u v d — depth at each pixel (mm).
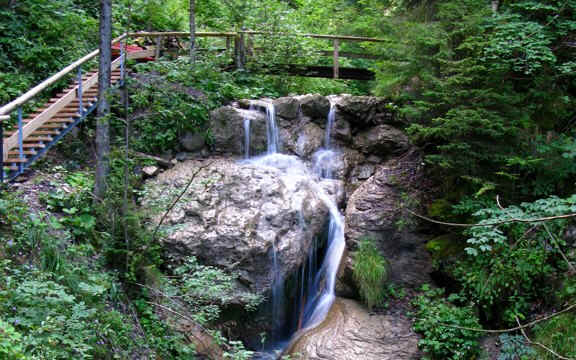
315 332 7738
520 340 6906
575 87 9031
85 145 9172
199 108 10141
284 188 9234
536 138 8289
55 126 8086
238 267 8008
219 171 9391
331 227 9516
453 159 8477
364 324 7699
